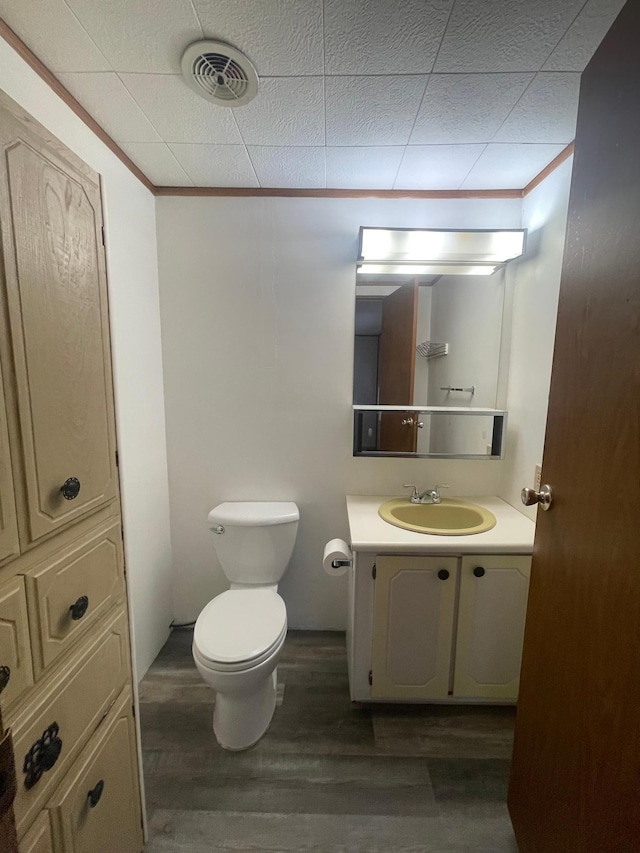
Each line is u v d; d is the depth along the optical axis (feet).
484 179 5.47
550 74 3.53
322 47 3.26
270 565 5.98
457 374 6.15
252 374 6.21
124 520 3.15
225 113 4.10
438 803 4.03
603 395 2.55
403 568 4.75
